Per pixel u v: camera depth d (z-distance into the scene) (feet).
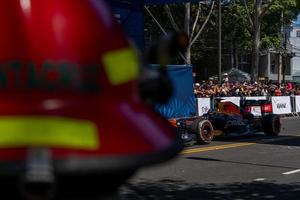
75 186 4.44
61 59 4.45
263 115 60.03
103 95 4.60
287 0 139.74
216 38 166.40
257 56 126.52
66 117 4.36
